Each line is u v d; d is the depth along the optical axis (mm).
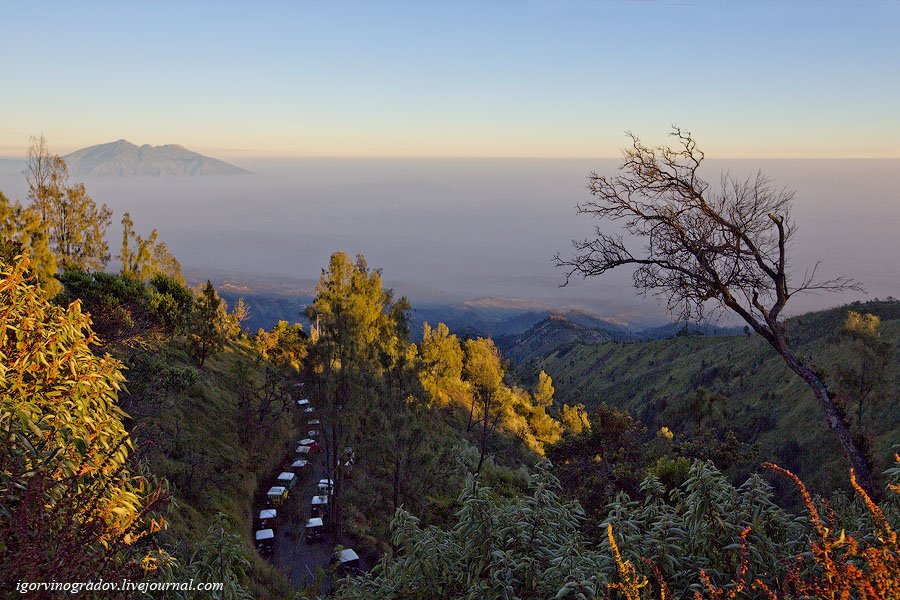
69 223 36062
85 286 27188
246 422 31359
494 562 4832
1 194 25844
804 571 3645
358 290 24641
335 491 24688
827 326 79250
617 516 4887
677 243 7863
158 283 37875
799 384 65438
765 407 65500
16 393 4105
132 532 4055
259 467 29172
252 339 60469
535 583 4711
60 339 4398
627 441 23500
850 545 3016
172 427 24625
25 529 2979
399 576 5465
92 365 4723
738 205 7645
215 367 38906
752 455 23547
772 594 3402
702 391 37219
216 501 21578
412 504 25406
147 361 26422
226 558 6102
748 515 4637
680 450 24125
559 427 63000
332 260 24328
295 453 33719
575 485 19938
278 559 21703
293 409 37688
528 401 69812
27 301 4426
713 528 4559
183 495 20484
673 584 4406
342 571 20734
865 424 37719
